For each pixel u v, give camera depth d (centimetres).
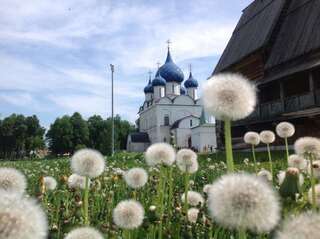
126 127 13325
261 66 3662
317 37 3059
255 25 4206
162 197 455
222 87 296
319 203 353
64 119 12056
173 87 9238
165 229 421
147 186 662
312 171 385
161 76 9256
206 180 857
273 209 209
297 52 3206
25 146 12656
